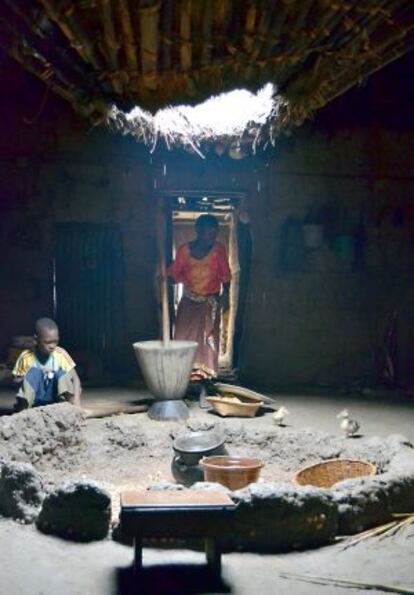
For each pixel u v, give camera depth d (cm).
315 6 397
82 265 1028
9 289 1012
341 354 1052
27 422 601
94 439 657
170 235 1041
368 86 1012
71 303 1028
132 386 968
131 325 1032
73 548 442
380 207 1060
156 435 687
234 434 689
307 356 1047
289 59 459
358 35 429
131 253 1029
